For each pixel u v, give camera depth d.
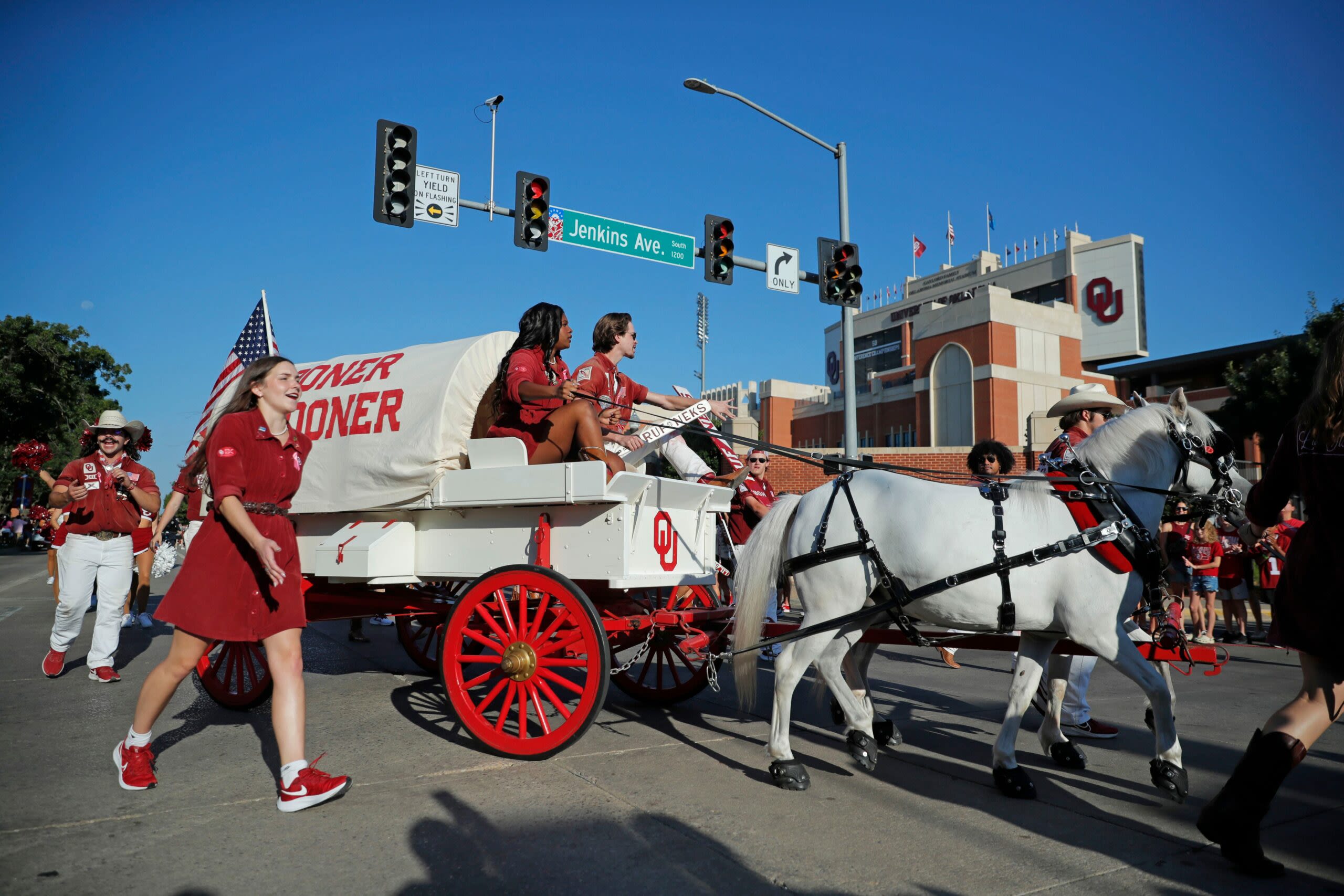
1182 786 4.04
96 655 6.98
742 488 7.82
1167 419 4.49
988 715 6.19
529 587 4.68
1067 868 3.33
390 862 3.25
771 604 6.80
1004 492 4.34
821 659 4.69
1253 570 10.62
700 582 5.32
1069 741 4.97
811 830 3.71
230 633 3.81
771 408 66.44
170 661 3.99
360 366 5.95
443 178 11.84
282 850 3.35
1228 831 3.25
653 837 3.57
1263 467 4.98
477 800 4.00
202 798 3.96
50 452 13.23
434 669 7.26
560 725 4.69
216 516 3.91
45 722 5.48
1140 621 6.14
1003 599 4.14
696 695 6.77
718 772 4.57
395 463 5.31
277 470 3.92
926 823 3.83
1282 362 25.28
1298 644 3.25
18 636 9.89
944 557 4.23
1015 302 46.12
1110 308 61.78
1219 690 7.35
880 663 8.73
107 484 6.99
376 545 5.23
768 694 6.97
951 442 47.22
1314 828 3.84
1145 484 4.43
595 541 4.72
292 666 3.86
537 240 12.30
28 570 25.78
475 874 3.16
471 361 5.40
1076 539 4.04
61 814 3.74
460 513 5.28
